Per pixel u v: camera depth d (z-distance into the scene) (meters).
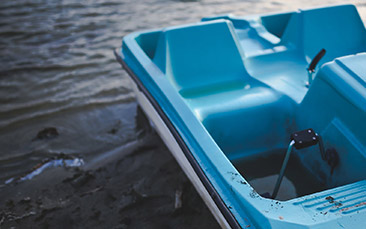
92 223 2.21
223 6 6.68
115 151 2.87
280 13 3.39
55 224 2.21
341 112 1.89
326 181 2.04
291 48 2.91
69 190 2.48
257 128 2.36
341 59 1.97
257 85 2.59
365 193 1.41
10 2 6.65
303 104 2.20
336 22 2.96
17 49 4.80
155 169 2.64
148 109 2.76
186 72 2.59
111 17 6.02
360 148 1.76
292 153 2.33
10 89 3.84
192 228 2.16
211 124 2.26
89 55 4.64
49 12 6.20
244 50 2.90
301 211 1.32
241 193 1.43
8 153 2.89
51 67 4.32
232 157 2.34
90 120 3.31
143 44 3.02
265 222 1.28
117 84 3.94
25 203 2.38
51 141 3.03
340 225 1.24
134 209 2.30
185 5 6.72
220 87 2.61
